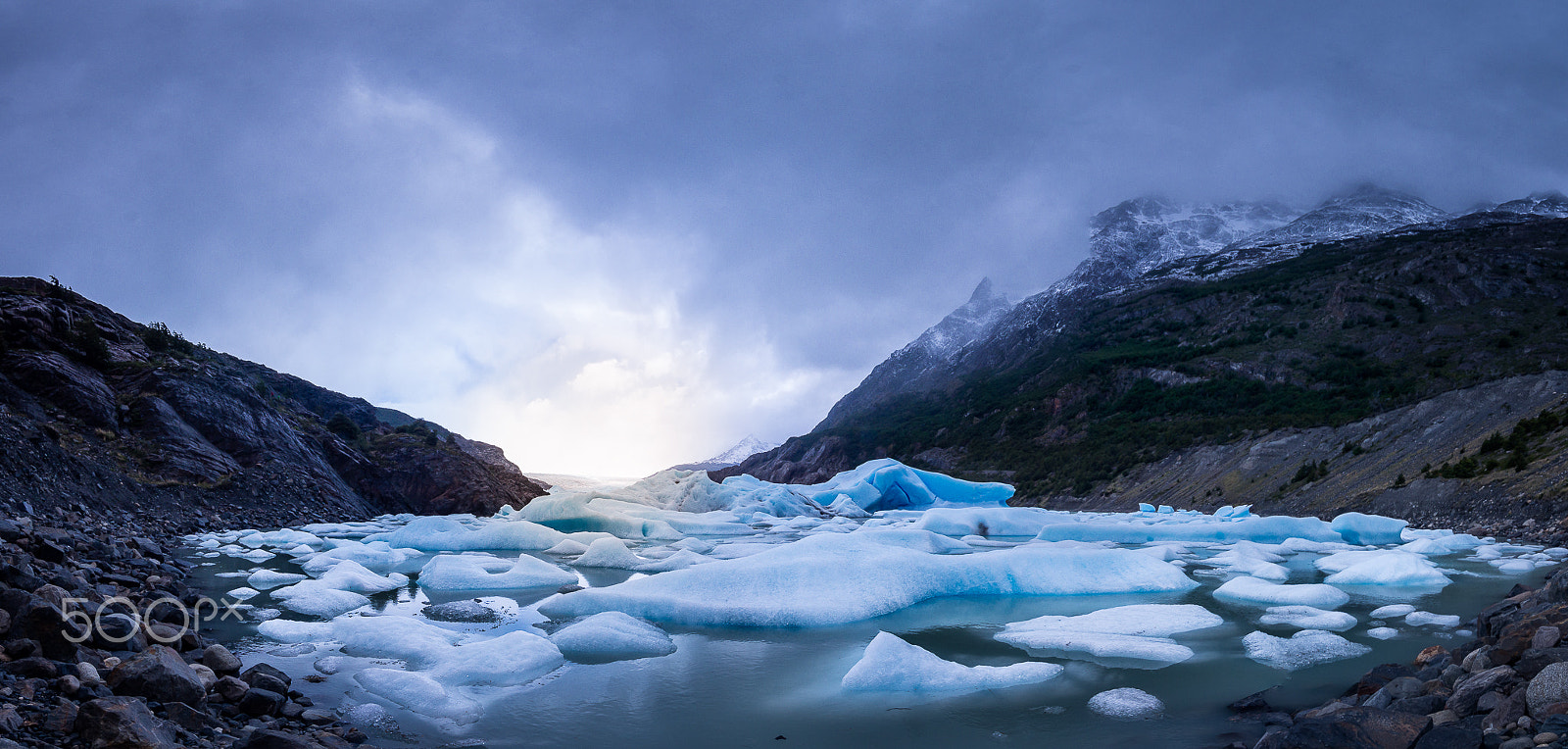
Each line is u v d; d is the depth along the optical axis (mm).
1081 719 5605
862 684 6383
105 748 3514
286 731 4703
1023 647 8023
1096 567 12125
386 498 29734
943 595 11117
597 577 13047
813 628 8914
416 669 6660
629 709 5852
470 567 11945
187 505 19438
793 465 105062
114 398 22219
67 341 23531
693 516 26203
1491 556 14867
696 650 7797
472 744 5016
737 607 9234
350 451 29875
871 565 10836
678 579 10133
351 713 5430
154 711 4336
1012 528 24797
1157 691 6301
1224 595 11242
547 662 7000
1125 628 8664
